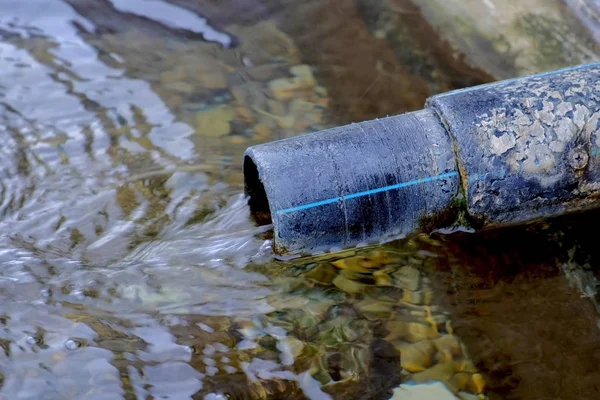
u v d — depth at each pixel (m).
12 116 1.68
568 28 1.73
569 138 1.42
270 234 1.50
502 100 1.44
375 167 1.43
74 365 1.35
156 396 1.33
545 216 1.47
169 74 1.77
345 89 1.74
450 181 1.43
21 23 1.86
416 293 1.44
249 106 1.71
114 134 1.66
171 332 1.39
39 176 1.59
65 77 1.76
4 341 1.37
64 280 1.44
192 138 1.65
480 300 1.43
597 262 1.47
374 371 1.36
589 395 1.34
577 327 1.40
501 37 1.76
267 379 1.35
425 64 1.77
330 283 1.45
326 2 1.90
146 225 1.51
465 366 1.37
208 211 1.53
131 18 1.88
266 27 1.86
